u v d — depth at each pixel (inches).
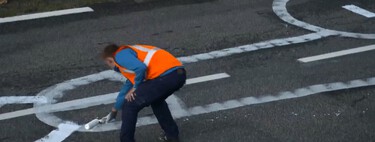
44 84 360.2
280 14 481.1
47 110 330.6
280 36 437.7
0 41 422.6
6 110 329.7
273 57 402.3
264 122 322.0
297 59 400.5
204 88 358.0
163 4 498.9
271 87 360.8
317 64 393.4
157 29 448.5
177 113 329.1
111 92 352.2
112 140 303.4
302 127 318.0
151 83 263.9
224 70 382.3
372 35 442.9
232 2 506.9
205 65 389.1
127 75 264.1
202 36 435.5
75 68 382.6
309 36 438.9
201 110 333.1
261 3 505.7
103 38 430.9
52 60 393.4
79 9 482.6
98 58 398.0
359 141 305.6
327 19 472.4
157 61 265.3
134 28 449.7
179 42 424.8
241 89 357.7
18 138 303.7
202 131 312.7
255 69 384.5
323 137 308.8
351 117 328.5
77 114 327.6
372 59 402.9
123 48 263.4
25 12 473.1
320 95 351.9
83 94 349.1
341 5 502.9
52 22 457.1
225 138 307.0
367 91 358.0
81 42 423.2
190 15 476.4
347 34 444.1
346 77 375.6
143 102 265.7
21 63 388.8
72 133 309.3
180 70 268.2
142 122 318.3
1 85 358.0
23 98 343.0
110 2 498.9
